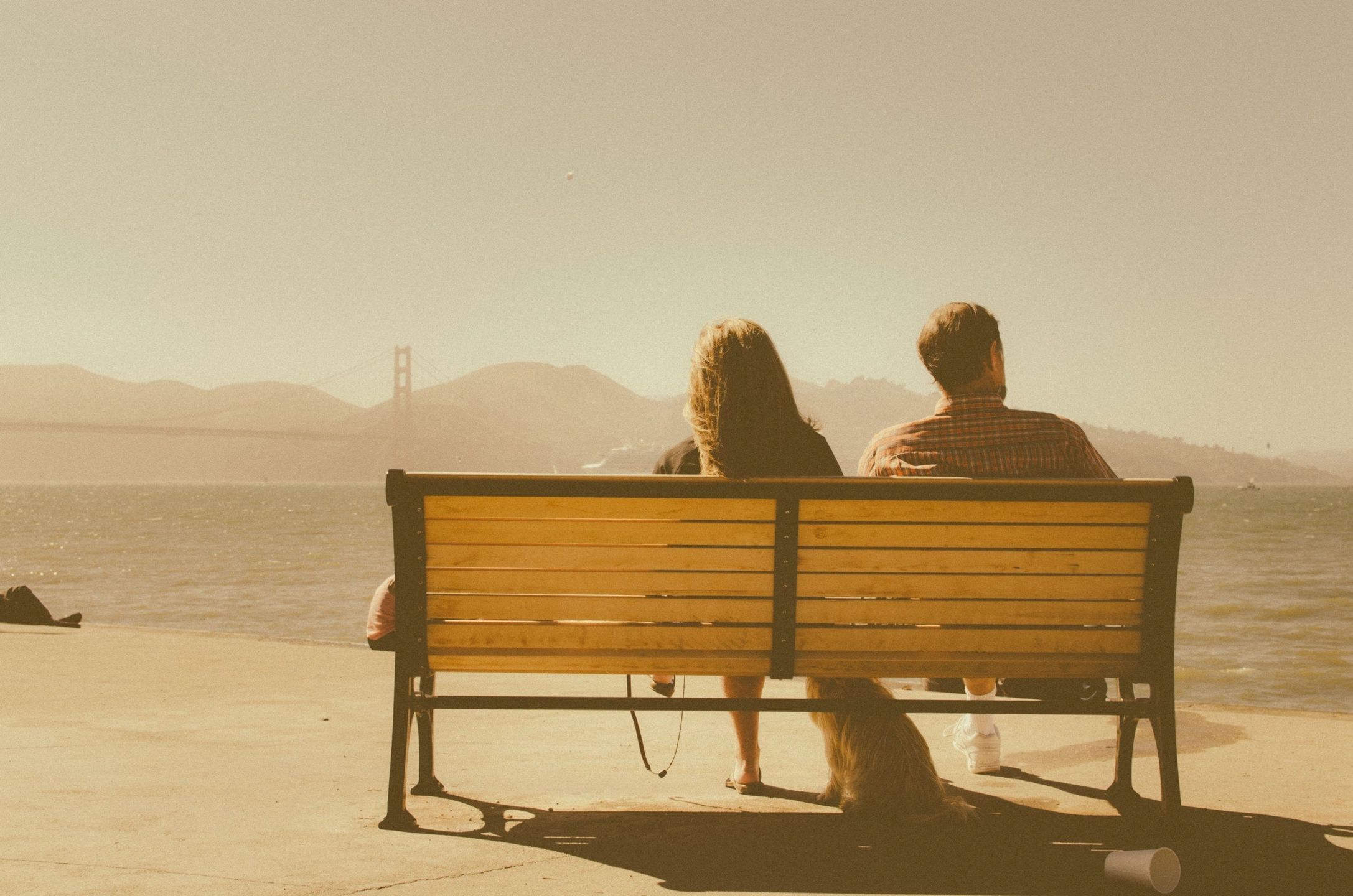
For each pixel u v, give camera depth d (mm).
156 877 2061
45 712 4277
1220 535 69562
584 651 2432
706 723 4172
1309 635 20188
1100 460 2777
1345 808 2777
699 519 2389
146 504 142625
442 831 2461
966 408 2766
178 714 4250
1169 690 2449
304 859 2207
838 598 2416
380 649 2684
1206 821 2633
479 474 2354
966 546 2416
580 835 2434
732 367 2691
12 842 2326
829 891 2043
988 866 2223
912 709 2441
